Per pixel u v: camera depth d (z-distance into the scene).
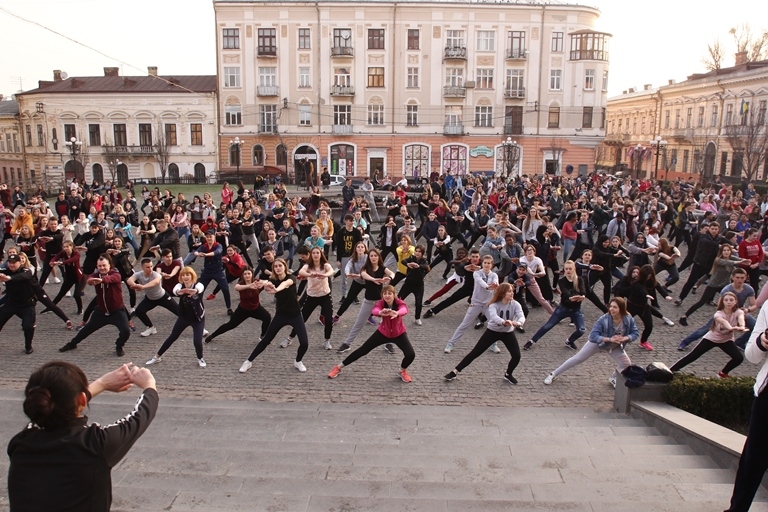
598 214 19.73
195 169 52.81
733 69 51.78
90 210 22.36
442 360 10.62
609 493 5.10
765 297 9.50
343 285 14.07
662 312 13.62
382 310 9.31
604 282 13.36
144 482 5.27
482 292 10.70
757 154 42.41
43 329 12.18
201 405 8.48
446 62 50.38
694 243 15.43
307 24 49.88
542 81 51.06
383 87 50.88
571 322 11.53
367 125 51.41
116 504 4.72
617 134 74.38
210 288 15.53
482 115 51.47
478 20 49.97
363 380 9.70
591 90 51.22
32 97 53.50
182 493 4.92
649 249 13.93
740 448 5.80
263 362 10.45
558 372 9.45
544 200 25.31
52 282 16.08
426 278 16.89
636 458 6.13
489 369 10.23
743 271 9.73
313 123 51.38
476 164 52.06
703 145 52.69
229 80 51.19
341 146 51.75
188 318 10.06
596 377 9.94
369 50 50.25
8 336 11.70
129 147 52.66
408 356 9.48
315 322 12.70
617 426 7.51
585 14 50.47
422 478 5.60
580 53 50.47
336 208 27.02
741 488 4.18
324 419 7.80
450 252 16.25
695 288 14.16
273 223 18.73
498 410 8.40
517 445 6.68
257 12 49.75
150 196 24.14
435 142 51.72
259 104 51.31
